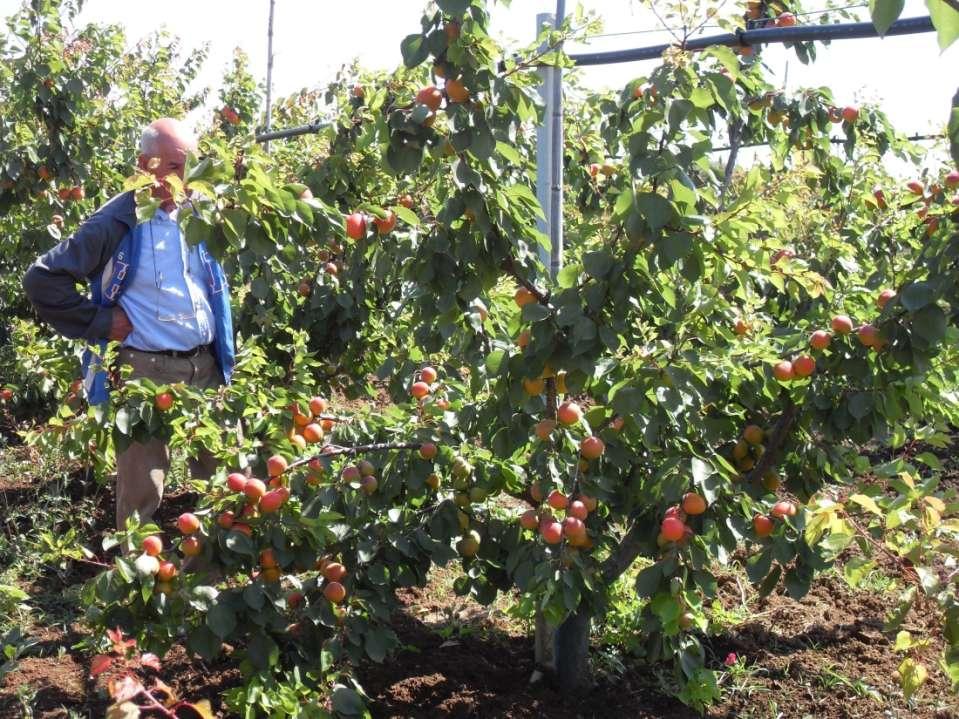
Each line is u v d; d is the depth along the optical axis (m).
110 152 6.86
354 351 5.59
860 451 6.69
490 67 2.69
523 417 3.05
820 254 4.52
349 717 2.92
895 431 3.39
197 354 4.02
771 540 2.85
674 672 3.24
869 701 3.43
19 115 6.21
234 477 2.94
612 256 2.70
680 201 2.59
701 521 2.83
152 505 4.03
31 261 6.76
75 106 6.10
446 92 2.72
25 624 3.77
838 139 5.45
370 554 3.08
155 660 2.50
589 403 4.71
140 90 9.12
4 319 7.41
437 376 4.20
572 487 3.01
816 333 2.96
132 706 2.32
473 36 2.66
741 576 4.51
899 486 2.55
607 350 2.97
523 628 3.95
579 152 5.51
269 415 3.53
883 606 4.21
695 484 2.76
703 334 2.94
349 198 5.23
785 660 3.73
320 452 3.21
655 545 3.00
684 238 2.57
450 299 2.96
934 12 1.38
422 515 3.24
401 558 3.24
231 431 3.46
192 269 3.98
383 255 3.14
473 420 3.16
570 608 2.78
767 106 5.00
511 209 2.89
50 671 3.38
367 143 2.98
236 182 2.76
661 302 2.94
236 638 3.04
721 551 2.79
